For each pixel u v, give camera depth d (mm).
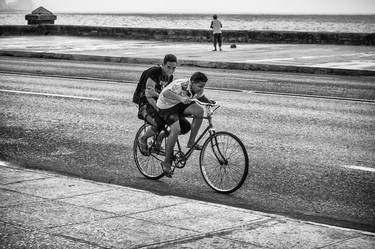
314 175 8086
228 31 36656
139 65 23953
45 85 17188
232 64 22859
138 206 6238
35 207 6129
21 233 5344
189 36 37312
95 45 33531
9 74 20000
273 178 7973
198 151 9516
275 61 23625
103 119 12094
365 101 14531
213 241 5184
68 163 8867
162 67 7902
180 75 20000
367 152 9336
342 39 33781
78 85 17219
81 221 5695
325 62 23266
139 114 8039
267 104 13938
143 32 39188
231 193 7375
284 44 34781
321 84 17938
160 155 8008
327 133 10742
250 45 34062
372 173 8156
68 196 6574
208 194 7359
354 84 18016
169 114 7664
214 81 18484
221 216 5926
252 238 5270
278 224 5680
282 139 10258
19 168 7992
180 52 28391
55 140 10336
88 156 9273
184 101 7465
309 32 34656
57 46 32469
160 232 5418
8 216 5816
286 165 8602
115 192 6789
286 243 5148
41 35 43625
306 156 9102
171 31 37969
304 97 15133
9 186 6973
